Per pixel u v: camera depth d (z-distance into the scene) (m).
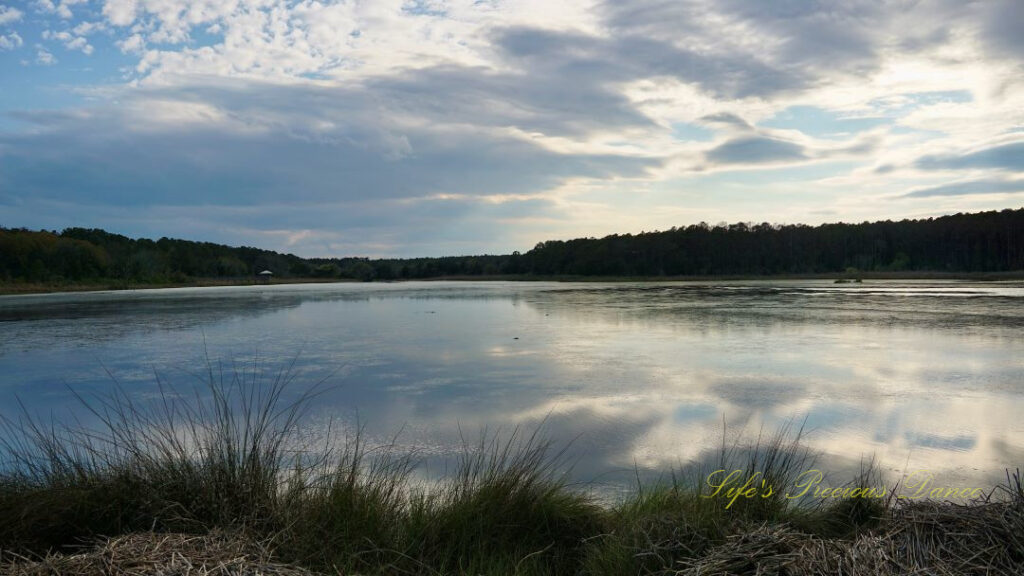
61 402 10.25
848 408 9.52
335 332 20.27
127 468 4.16
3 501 3.82
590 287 59.44
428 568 3.56
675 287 56.62
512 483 4.39
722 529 3.75
